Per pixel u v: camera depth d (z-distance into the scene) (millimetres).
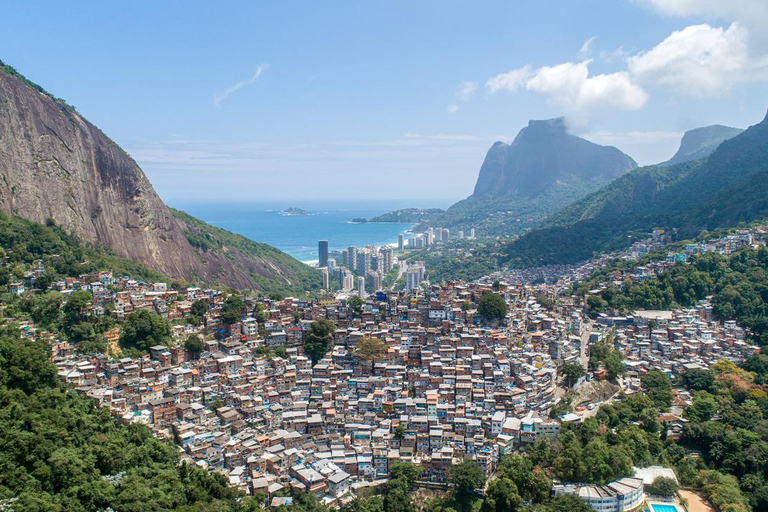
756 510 185625
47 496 138000
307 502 171250
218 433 196000
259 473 185875
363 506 173000
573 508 170000
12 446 145125
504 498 175125
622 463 189250
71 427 165750
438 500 183625
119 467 163000
